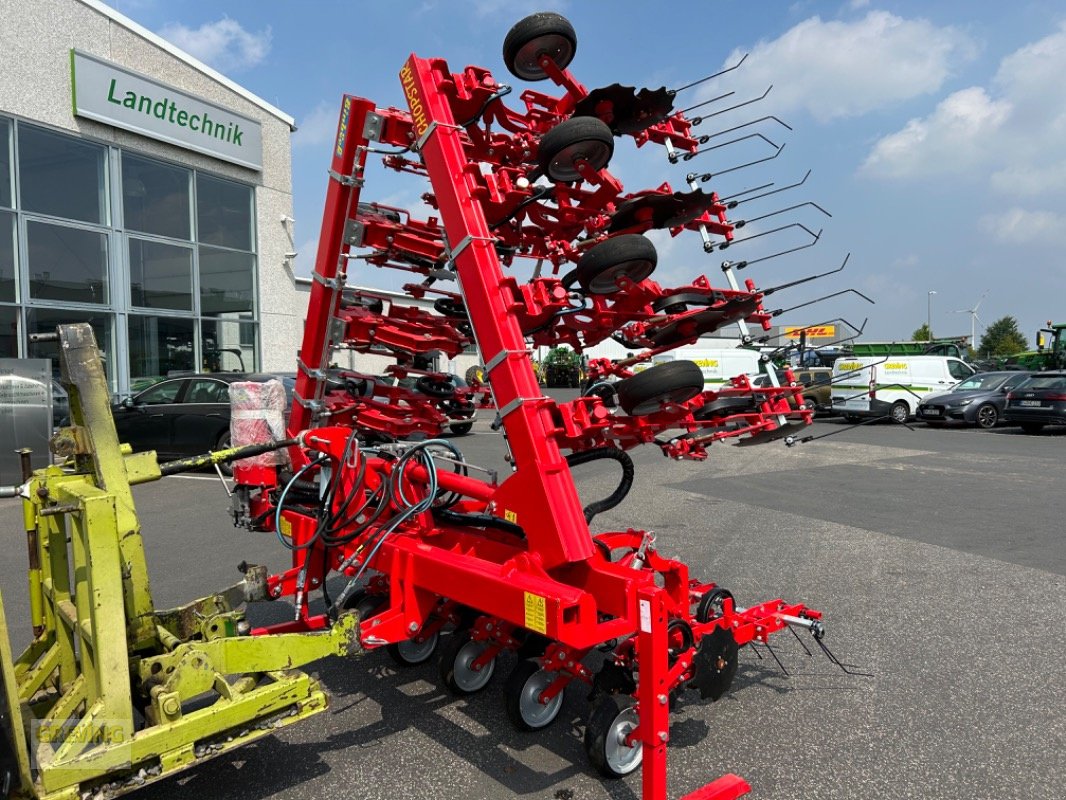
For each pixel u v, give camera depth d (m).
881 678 3.97
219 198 15.66
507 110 3.77
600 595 2.88
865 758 3.16
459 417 4.41
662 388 2.85
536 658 3.47
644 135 3.91
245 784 3.00
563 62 3.62
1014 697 3.73
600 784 2.99
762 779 3.01
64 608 2.88
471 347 4.15
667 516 7.95
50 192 12.45
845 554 6.38
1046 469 11.40
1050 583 5.57
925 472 11.16
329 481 3.77
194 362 15.12
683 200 3.37
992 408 18.48
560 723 3.50
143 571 2.98
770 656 4.27
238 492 4.16
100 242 13.24
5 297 11.81
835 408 19.98
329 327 3.98
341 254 3.79
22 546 6.68
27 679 2.95
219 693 2.71
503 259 3.97
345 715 3.59
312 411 4.12
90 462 3.06
